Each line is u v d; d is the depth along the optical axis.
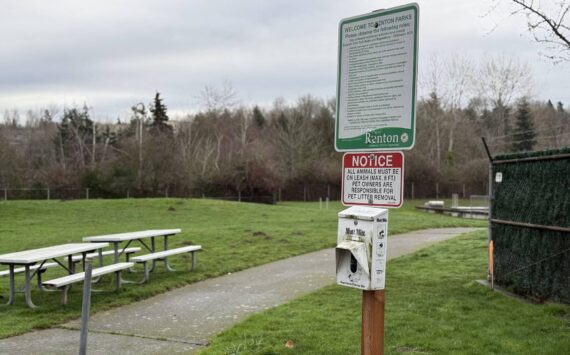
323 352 5.70
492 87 54.34
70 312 7.90
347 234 3.64
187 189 44.56
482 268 11.09
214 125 60.22
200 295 9.37
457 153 58.59
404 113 3.57
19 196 41.53
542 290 8.09
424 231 21.81
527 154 8.57
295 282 10.49
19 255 8.48
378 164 3.69
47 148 62.91
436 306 7.85
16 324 7.20
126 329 7.08
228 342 6.18
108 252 12.77
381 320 3.56
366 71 3.76
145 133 48.16
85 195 42.81
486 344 5.92
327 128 66.50
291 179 53.66
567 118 45.22
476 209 37.09
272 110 84.62
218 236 17.55
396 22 3.62
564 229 7.52
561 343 5.88
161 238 17.30
